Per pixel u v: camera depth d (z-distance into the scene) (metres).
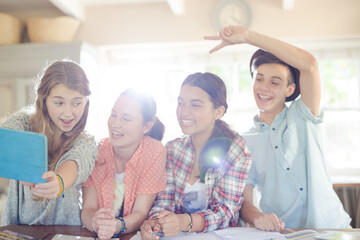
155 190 1.37
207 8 3.53
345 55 3.54
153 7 3.61
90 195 1.41
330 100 3.62
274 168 1.58
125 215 1.37
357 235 1.21
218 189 1.39
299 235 1.23
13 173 1.07
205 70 3.80
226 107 1.45
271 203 1.60
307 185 1.55
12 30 3.45
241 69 3.76
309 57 1.48
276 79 1.57
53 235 1.26
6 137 1.06
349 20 3.34
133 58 3.83
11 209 1.41
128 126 1.34
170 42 3.58
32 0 3.54
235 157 1.40
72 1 3.41
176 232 1.21
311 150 1.54
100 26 3.66
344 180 3.04
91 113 3.46
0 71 3.36
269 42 1.49
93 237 1.25
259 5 3.43
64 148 1.32
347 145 3.56
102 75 3.76
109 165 1.42
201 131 1.42
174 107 3.76
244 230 1.32
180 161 1.44
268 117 1.65
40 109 1.29
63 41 3.39
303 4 3.38
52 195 1.06
